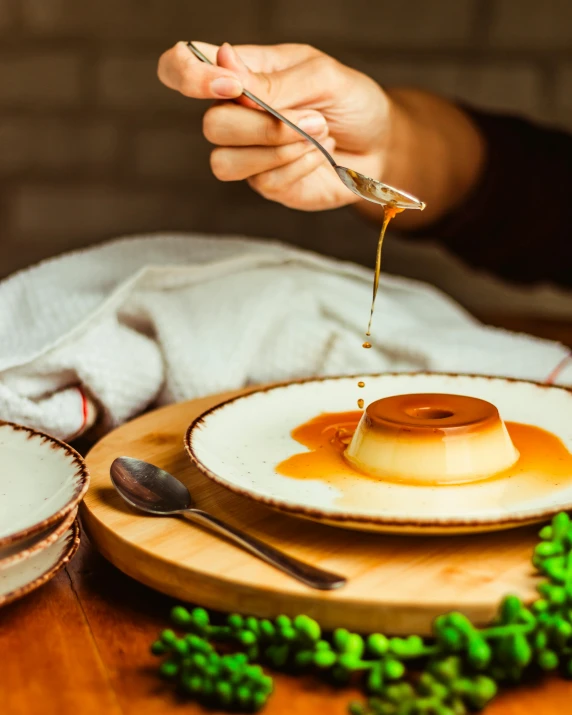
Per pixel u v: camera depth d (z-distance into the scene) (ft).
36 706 2.07
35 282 3.17
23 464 2.44
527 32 5.09
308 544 2.32
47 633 2.24
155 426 2.85
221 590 2.21
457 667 2.03
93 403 2.95
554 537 2.22
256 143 2.82
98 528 2.39
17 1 4.97
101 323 3.03
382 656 2.09
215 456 2.56
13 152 5.16
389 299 3.46
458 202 4.02
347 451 2.61
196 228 5.30
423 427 2.48
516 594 2.16
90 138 5.17
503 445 2.53
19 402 2.81
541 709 2.07
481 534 2.35
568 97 5.16
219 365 3.09
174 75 2.75
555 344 3.39
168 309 3.12
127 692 2.10
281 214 5.28
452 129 3.90
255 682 2.06
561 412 2.75
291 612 2.17
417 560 2.27
